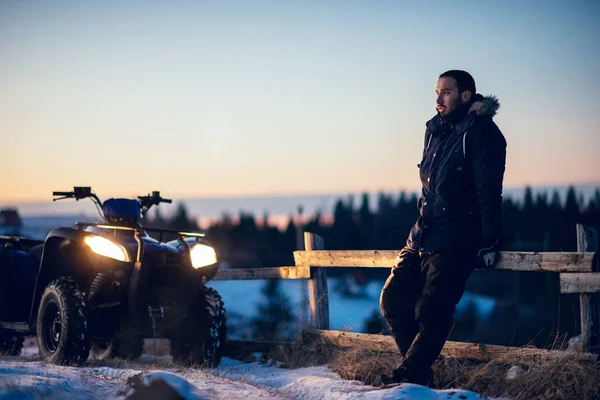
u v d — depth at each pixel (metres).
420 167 5.45
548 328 7.41
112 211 6.87
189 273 6.73
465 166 5.17
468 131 5.16
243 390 5.11
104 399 4.29
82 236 6.57
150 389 4.27
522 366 5.64
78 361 6.45
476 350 5.97
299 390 5.46
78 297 6.54
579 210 38.09
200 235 7.05
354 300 35.31
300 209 93.81
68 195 6.97
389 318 5.45
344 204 102.88
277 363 7.40
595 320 5.43
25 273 7.73
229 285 43.69
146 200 7.71
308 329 7.45
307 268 7.52
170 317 6.73
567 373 5.17
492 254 5.11
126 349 7.59
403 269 5.45
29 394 4.23
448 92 5.30
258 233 100.81
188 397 4.27
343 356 6.59
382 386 5.16
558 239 32.75
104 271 6.58
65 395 4.32
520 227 37.19
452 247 5.13
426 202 5.30
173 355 7.34
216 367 7.05
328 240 99.31
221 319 7.09
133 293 6.51
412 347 5.12
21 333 7.96
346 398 4.82
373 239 94.81
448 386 5.56
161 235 6.85
